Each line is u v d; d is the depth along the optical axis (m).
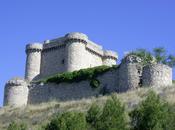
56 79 75.50
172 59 78.44
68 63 81.44
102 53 87.50
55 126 43.41
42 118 61.66
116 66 71.12
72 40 82.25
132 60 68.81
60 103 67.12
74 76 73.94
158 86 65.19
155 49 78.75
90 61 84.31
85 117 44.91
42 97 76.19
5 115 68.00
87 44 83.88
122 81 68.81
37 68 85.25
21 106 72.44
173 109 45.59
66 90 74.06
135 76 67.88
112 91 69.94
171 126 41.16
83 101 65.00
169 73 66.88
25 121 62.47
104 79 71.38
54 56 84.50
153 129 40.81
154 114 41.56
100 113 44.97
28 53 86.31
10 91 78.38
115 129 42.50
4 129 60.28
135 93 62.38
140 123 41.75
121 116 43.31
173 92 59.41
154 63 68.62
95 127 43.34
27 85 78.38
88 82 72.44
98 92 71.12
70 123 43.09
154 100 42.72
